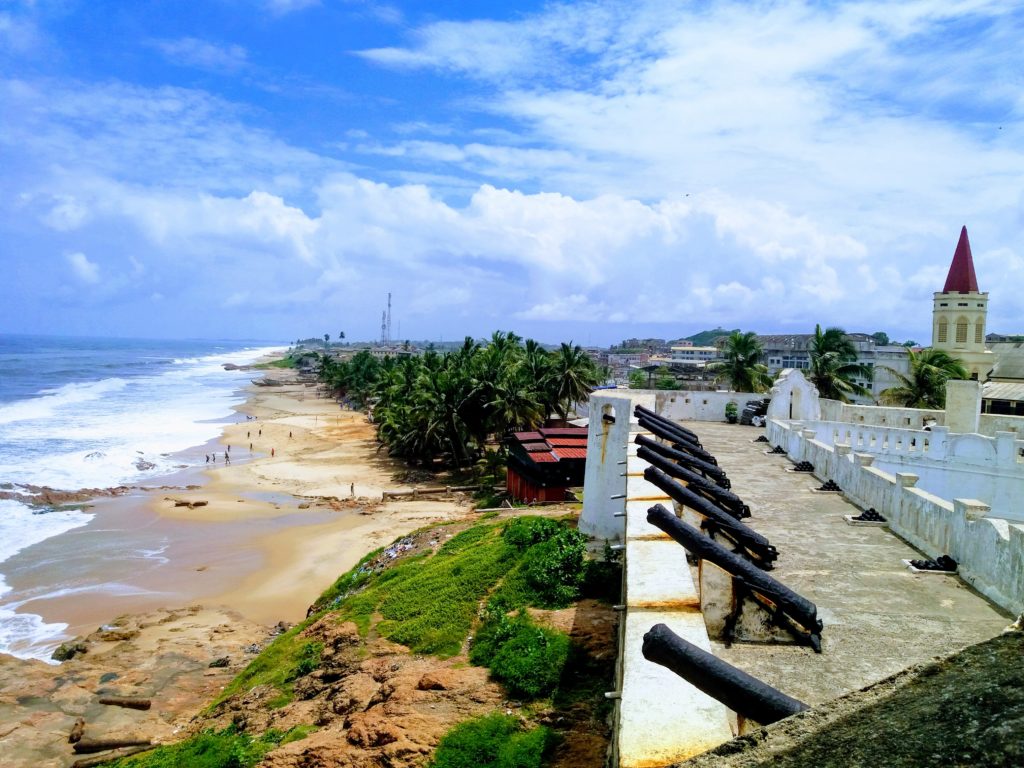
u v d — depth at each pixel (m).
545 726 12.80
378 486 54.97
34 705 22.70
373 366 112.12
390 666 17.28
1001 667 2.19
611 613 16.97
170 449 70.88
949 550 11.12
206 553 38.41
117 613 30.55
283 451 72.00
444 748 12.37
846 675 7.20
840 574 10.78
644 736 3.77
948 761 1.91
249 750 15.20
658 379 74.56
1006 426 24.94
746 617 7.80
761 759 2.31
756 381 46.84
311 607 29.19
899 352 59.78
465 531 28.62
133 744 20.05
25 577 34.44
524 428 55.84
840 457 16.80
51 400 110.56
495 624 17.69
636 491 10.67
